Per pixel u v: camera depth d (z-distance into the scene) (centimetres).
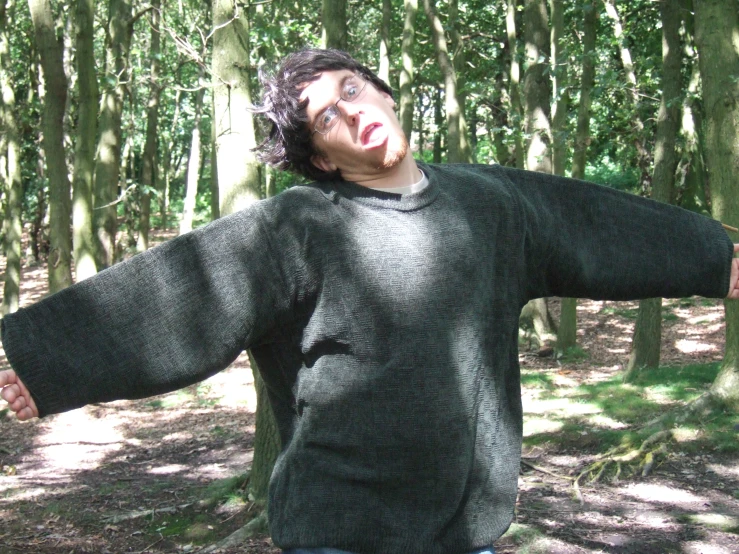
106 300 172
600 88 1175
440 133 2356
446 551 176
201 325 173
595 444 812
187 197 2347
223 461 921
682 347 1463
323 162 186
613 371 1334
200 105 2342
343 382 174
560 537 579
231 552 604
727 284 206
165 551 628
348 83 182
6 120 1667
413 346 171
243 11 576
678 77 1073
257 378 676
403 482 173
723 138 770
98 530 674
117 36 1524
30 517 715
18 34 2525
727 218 773
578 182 206
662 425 796
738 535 577
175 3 1891
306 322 180
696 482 691
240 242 177
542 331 1588
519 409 193
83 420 1155
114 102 1533
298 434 183
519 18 1916
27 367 167
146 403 1251
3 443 1051
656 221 206
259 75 195
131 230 2588
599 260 201
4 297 1653
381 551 171
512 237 187
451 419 172
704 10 777
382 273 173
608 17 1694
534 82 1379
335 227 176
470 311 176
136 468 907
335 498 173
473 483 180
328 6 970
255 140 576
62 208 1350
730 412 805
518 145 1566
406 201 178
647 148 1634
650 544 561
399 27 2083
